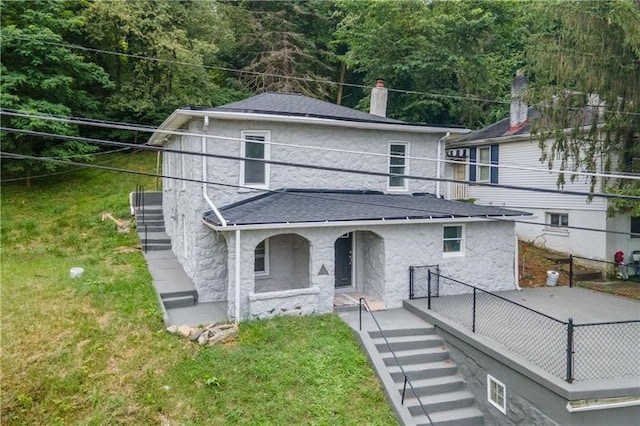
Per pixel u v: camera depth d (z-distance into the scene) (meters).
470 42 26.03
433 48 25.08
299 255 13.39
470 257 13.02
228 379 8.33
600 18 12.05
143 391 7.95
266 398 7.97
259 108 13.31
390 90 25.84
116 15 22.70
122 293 11.27
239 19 30.42
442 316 10.45
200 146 12.34
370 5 26.19
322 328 10.29
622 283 15.05
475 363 8.89
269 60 29.61
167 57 24.25
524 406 7.62
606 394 6.72
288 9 31.56
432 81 26.86
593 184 14.28
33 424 7.48
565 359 7.80
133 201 20.02
